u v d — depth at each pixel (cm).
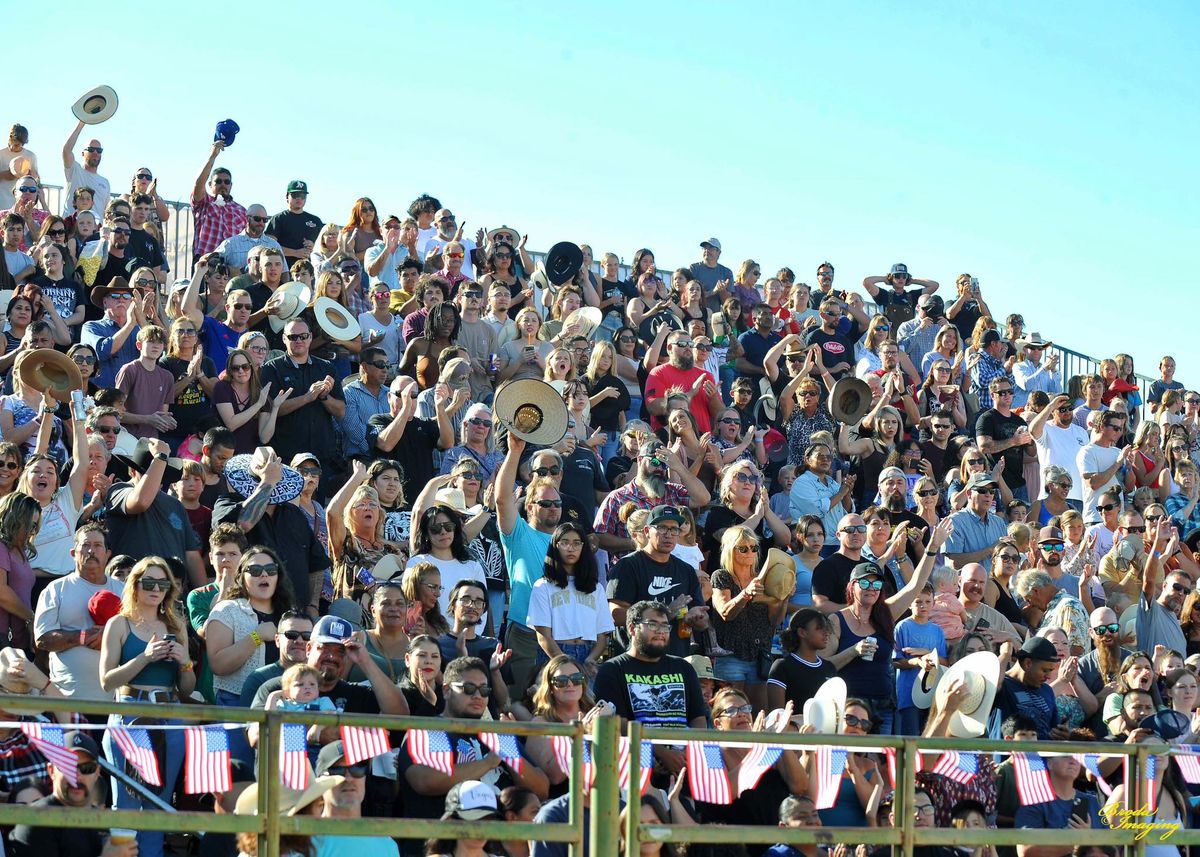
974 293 2725
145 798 1016
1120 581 1805
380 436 1695
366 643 1194
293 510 1392
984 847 1138
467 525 1468
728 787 957
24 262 1972
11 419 1508
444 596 1353
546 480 1444
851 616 1431
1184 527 2030
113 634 1099
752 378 2316
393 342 2023
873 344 2438
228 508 1362
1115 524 1905
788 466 1944
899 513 1783
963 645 1430
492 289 2083
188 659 1116
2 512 1240
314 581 1397
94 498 1371
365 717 835
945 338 2534
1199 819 1271
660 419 2047
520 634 1380
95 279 2059
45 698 764
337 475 1727
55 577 1321
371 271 2259
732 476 1662
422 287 2080
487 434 1697
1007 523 1973
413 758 900
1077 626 1563
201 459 1548
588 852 961
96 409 1513
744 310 2570
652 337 2341
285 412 1708
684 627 1365
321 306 1908
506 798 1025
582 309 2223
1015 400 2509
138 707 784
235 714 812
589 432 1984
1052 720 1375
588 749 930
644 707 1187
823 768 995
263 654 1180
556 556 1344
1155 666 1460
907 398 2216
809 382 2141
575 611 1340
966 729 1252
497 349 2033
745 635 1420
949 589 1529
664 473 1620
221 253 2228
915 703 1391
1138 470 2150
